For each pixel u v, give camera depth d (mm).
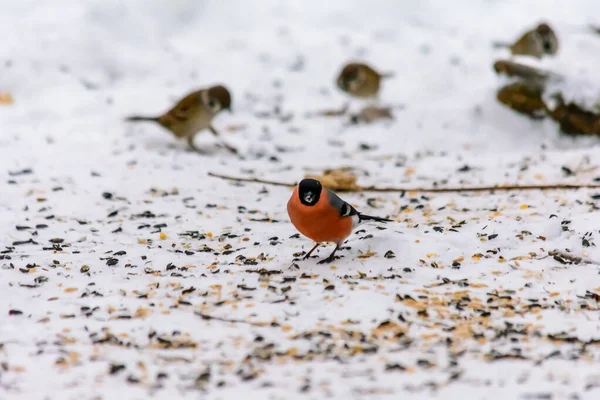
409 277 10078
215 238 11859
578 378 7328
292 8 24609
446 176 14758
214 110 16094
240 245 11523
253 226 12375
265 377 7473
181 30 23641
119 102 18422
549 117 17047
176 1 23781
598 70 17875
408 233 11430
